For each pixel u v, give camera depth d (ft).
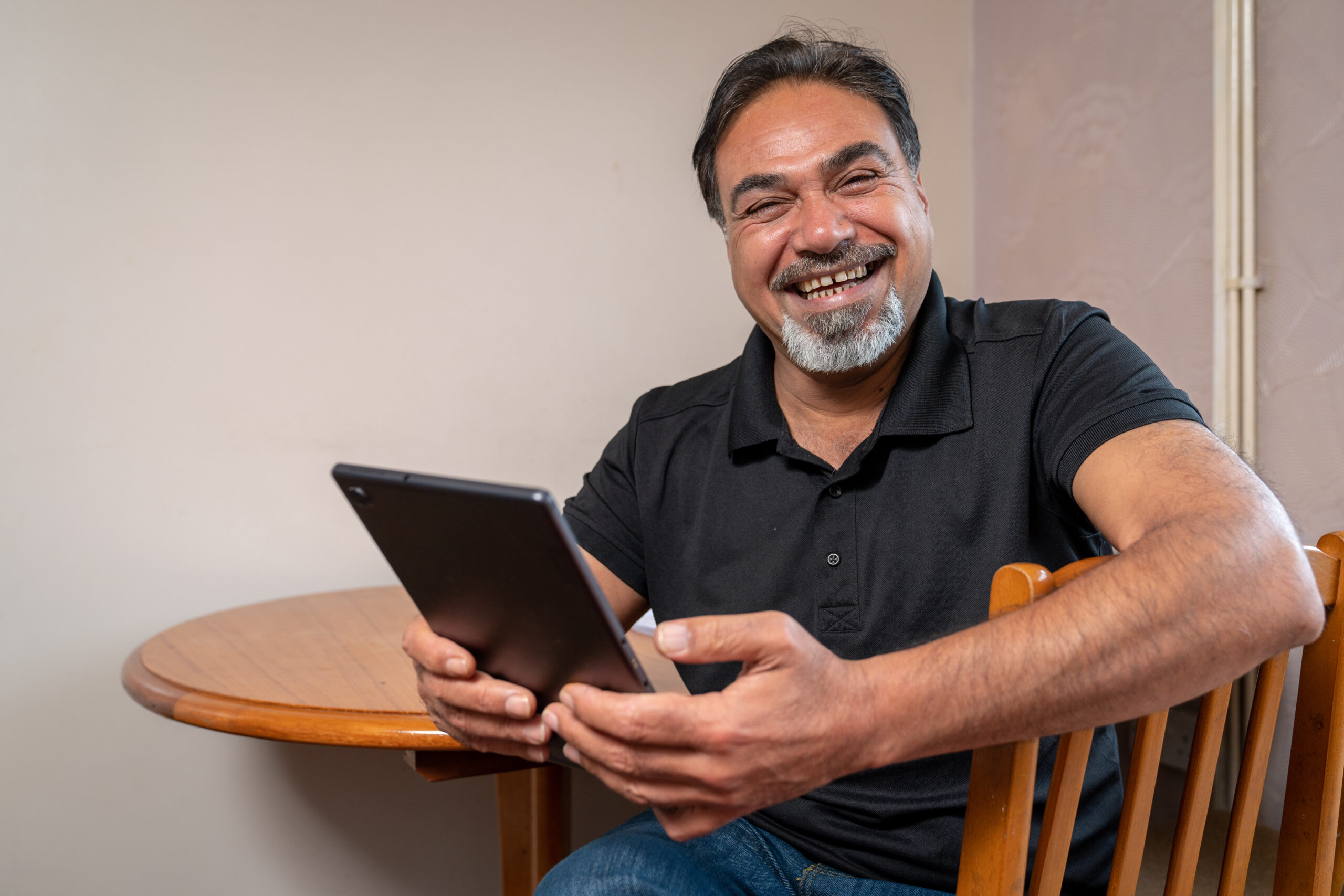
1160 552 2.08
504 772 3.59
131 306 5.65
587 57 6.60
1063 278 6.88
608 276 6.68
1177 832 2.48
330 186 6.04
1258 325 5.41
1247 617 2.01
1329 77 4.96
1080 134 6.68
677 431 3.83
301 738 3.43
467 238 6.35
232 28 5.82
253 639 4.69
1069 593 2.06
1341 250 4.93
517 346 6.48
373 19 6.12
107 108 5.58
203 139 5.78
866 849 3.09
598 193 6.64
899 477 3.33
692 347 6.91
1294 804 2.68
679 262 6.86
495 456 6.44
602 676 2.11
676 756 2.00
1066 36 6.77
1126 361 3.03
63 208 5.50
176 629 4.95
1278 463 5.32
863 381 3.57
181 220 5.74
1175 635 1.98
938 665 2.00
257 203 5.89
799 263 3.47
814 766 1.97
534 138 6.49
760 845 3.23
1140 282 6.23
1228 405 5.41
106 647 5.63
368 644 4.59
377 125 6.14
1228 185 5.35
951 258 7.69
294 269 5.98
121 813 5.66
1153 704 2.02
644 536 3.82
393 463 6.21
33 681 5.48
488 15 6.37
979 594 3.19
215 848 5.85
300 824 6.00
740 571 3.49
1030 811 2.12
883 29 7.39
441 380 6.31
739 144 3.60
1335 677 2.57
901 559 3.26
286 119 5.95
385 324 6.17
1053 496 3.17
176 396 5.75
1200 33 5.74
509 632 2.23
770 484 3.52
